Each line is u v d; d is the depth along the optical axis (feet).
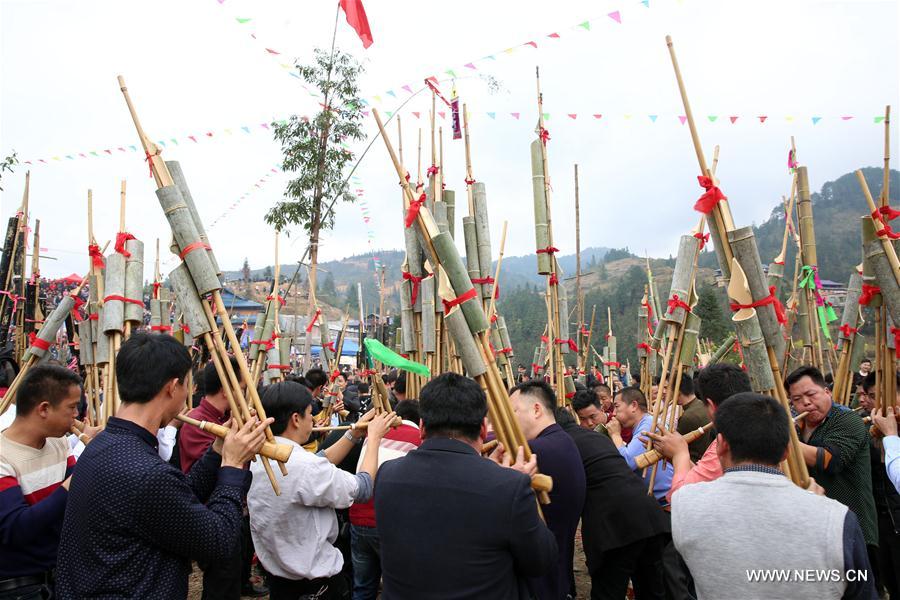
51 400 10.41
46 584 10.22
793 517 7.20
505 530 7.97
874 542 12.10
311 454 11.99
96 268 14.14
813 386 12.74
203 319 8.80
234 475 8.34
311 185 36.32
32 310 20.97
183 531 7.57
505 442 9.97
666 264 375.25
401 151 15.88
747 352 10.02
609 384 31.76
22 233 20.48
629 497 13.39
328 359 26.16
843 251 307.17
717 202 10.30
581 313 31.27
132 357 8.25
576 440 14.11
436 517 8.12
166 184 8.90
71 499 7.79
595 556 13.41
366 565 15.37
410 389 16.05
